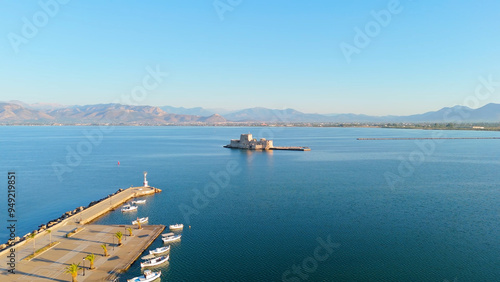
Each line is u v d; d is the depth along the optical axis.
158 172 193.88
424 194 135.75
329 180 167.12
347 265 73.56
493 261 75.00
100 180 171.00
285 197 130.75
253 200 126.56
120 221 104.75
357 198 129.00
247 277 69.06
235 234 91.75
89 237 88.88
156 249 79.38
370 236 89.38
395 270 71.38
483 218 104.00
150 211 115.31
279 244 84.81
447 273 70.00
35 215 114.38
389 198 129.00
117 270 70.38
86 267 71.31
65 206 125.25
